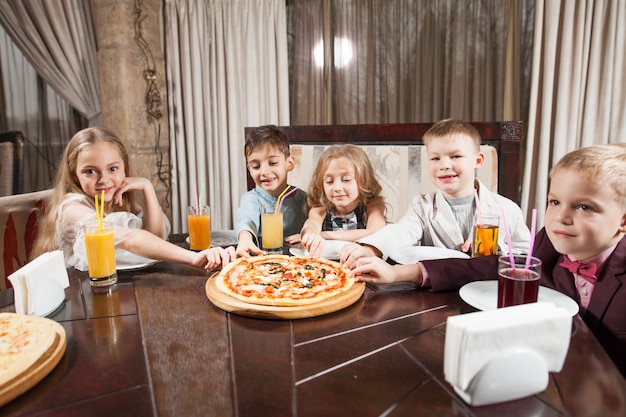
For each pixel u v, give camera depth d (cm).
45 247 135
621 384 63
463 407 58
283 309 85
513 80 278
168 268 120
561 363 62
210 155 326
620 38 245
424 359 70
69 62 301
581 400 59
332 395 61
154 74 308
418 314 89
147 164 310
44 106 325
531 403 59
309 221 177
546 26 252
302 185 189
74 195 136
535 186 271
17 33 290
